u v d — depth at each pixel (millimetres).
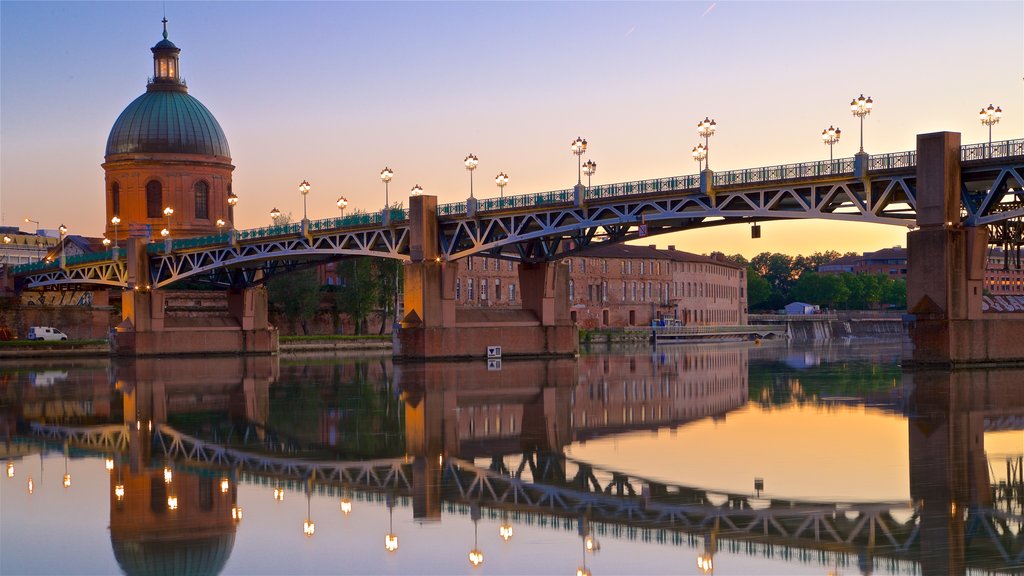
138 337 137750
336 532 30031
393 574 26016
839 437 45031
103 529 30688
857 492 33438
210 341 142375
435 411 58562
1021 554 26219
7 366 113688
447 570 26328
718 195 88500
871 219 79125
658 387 74062
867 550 26891
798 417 52875
